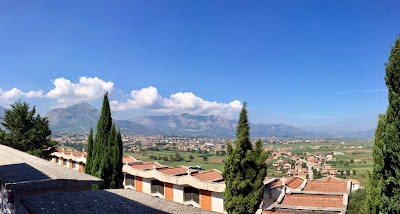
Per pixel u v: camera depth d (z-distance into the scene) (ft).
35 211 30.60
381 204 52.44
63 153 186.19
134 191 41.09
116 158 101.04
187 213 30.48
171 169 128.16
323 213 81.20
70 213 29.35
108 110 106.01
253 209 61.62
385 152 51.42
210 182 100.42
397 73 50.65
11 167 52.90
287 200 91.25
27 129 153.79
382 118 55.72
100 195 36.73
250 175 61.98
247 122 63.87
